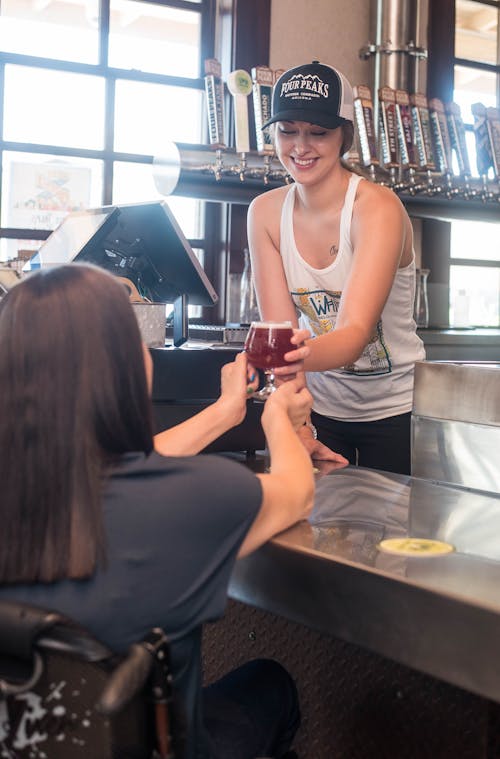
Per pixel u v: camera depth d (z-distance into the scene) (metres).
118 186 4.06
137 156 4.09
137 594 1.05
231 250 4.14
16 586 1.06
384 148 4.14
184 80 4.15
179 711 1.14
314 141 2.20
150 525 1.06
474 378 2.12
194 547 1.08
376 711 1.45
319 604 1.24
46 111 3.90
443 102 4.52
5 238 3.84
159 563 1.06
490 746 1.29
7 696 1.00
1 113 3.80
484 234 4.94
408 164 4.16
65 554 1.03
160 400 2.17
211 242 4.25
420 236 4.73
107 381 1.05
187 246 2.23
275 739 1.38
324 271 2.36
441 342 4.35
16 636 0.94
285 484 1.27
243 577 1.34
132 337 1.08
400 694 1.41
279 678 1.43
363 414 2.58
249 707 1.35
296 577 1.27
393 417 2.56
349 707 1.50
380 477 1.91
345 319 2.10
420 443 2.27
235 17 4.11
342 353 2.00
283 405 1.48
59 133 3.93
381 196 2.23
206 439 1.63
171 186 3.78
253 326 1.67
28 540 1.04
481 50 4.86
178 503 1.07
